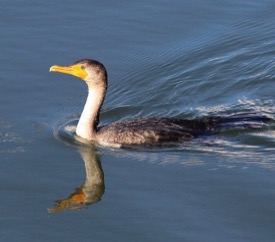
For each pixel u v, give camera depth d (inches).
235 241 515.2
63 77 708.7
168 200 560.4
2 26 761.6
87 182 587.2
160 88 710.5
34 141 634.2
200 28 770.8
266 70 730.8
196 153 619.2
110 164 609.3
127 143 631.8
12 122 655.8
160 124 642.2
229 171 592.1
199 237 519.5
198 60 738.2
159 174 593.3
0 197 566.6
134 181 586.2
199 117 671.1
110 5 793.6
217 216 541.0
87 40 749.9
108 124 652.7
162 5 794.8
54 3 794.2
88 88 652.7
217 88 714.2
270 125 650.8
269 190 566.6
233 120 656.4
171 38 758.5
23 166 604.1
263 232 524.7
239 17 784.9
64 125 654.5
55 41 745.6
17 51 732.0
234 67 732.7
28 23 765.9
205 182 579.8
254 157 611.2
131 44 749.9
